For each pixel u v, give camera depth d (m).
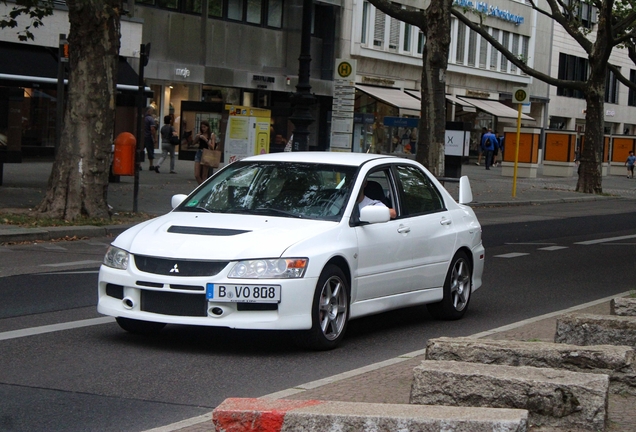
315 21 49.16
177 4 41.56
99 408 6.46
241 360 8.09
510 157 46.62
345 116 23.75
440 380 5.64
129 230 8.84
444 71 27.83
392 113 53.78
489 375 5.58
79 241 16.78
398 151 52.12
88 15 18.22
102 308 8.34
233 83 44.25
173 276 7.99
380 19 52.91
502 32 64.69
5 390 6.87
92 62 18.48
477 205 29.36
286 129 47.81
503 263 16.06
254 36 45.69
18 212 18.66
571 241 20.20
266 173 9.52
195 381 7.31
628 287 13.48
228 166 9.87
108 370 7.58
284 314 7.99
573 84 37.88
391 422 4.64
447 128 37.94
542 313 11.12
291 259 8.06
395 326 10.12
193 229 8.48
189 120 36.22
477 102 61.97
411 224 9.74
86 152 18.48
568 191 38.19
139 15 39.81
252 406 4.94
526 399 5.47
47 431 5.88
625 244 19.83
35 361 7.82
